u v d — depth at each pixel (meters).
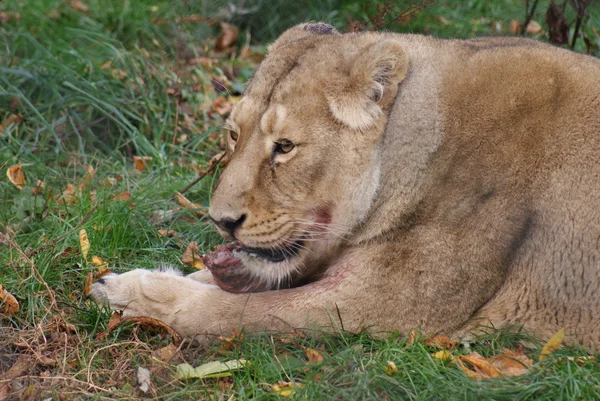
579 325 9.45
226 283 10.37
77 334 9.60
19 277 10.45
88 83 15.40
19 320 9.88
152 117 15.62
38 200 12.11
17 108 15.16
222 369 8.97
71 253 11.18
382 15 15.13
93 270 10.94
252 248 9.69
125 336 9.81
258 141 9.39
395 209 9.49
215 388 8.62
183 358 9.35
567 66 9.81
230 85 17.84
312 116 9.27
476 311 9.58
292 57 9.60
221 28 19.64
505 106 9.58
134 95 16.02
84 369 9.05
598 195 9.39
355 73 9.23
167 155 14.72
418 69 9.66
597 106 9.60
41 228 11.73
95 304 10.11
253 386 8.66
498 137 9.52
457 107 9.58
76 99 15.09
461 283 9.40
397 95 9.53
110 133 15.16
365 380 8.59
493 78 9.67
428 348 9.37
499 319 9.57
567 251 9.41
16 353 9.39
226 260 10.30
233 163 9.45
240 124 9.55
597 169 9.43
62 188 13.20
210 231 12.24
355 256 9.62
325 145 9.31
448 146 9.48
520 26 17.67
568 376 8.60
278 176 9.36
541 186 9.46
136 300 9.98
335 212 9.55
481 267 9.41
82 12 19.09
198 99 16.69
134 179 13.78
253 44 19.84
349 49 9.66
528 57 9.81
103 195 12.55
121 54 16.61
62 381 8.90
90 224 11.68
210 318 9.67
